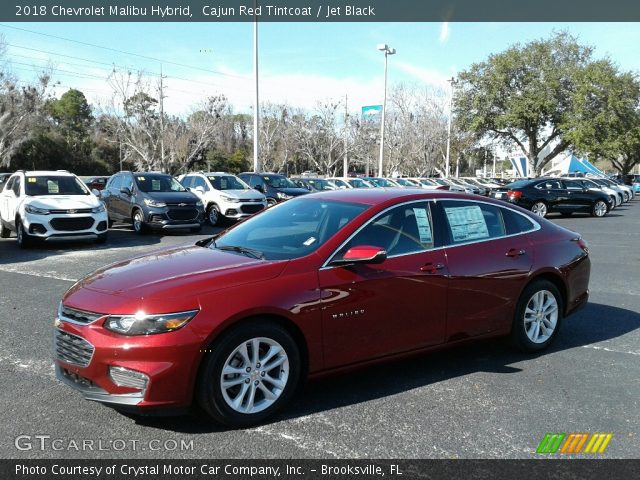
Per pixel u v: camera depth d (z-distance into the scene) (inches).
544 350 211.2
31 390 167.6
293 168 2561.5
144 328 134.3
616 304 290.0
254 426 146.6
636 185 2251.5
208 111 1838.1
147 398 133.6
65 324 145.1
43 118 1921.8
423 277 173.2
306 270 155.1
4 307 267.7
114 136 1903.3
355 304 159.6
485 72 1659.7
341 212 177.2
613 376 186.1
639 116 1640.0
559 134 1665.8
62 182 514.9
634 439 142.6
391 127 2032.5
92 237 488.1
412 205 182.4
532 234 208.5
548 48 1608.0
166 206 574.6
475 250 188.7
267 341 147.3
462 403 162.6
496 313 192.9
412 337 173.3
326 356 156.7
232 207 679.7
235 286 144.7
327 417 152.3
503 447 137.4
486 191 1240.8
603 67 1535.4
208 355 139.0
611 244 542.9
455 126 1862.7
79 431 142.6
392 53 1521.9
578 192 917.2
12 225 506.6
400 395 167.8
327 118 2059.5
